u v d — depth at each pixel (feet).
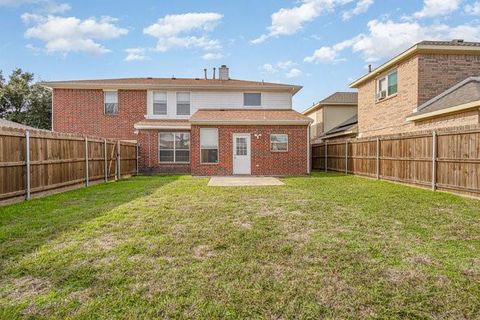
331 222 18.22
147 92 61.77
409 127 44.39
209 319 8.46
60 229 16.65
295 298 9.50
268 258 12.59
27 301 9.29
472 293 9.75
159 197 27.40
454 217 19.49
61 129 61.21
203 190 31.89
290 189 32.40
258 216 19.71
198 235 15.60
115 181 43.14
